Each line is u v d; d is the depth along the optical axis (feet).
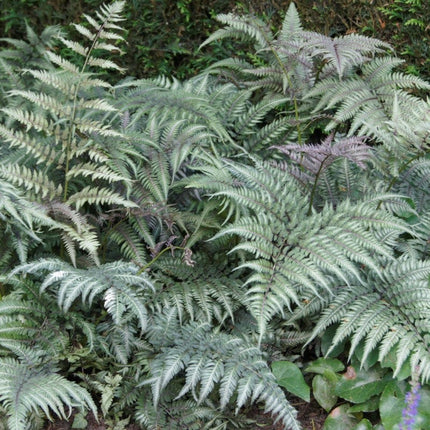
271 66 13.12
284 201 10.03
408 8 12.66
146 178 10.87
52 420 8.90
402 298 9.35
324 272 10.00
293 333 10.31
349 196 10.93
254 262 9.16
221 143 12.22
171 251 10.83
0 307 9.53
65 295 10.04
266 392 8.84
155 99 11.79
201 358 9.21
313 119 12.12
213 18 14.65
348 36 11.57
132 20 15.31
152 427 9.32
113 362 9.82
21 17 16.78
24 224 9.32
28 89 13.48
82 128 10.38
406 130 10.00
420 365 8.52
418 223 10.65
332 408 9.78
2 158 11.83
